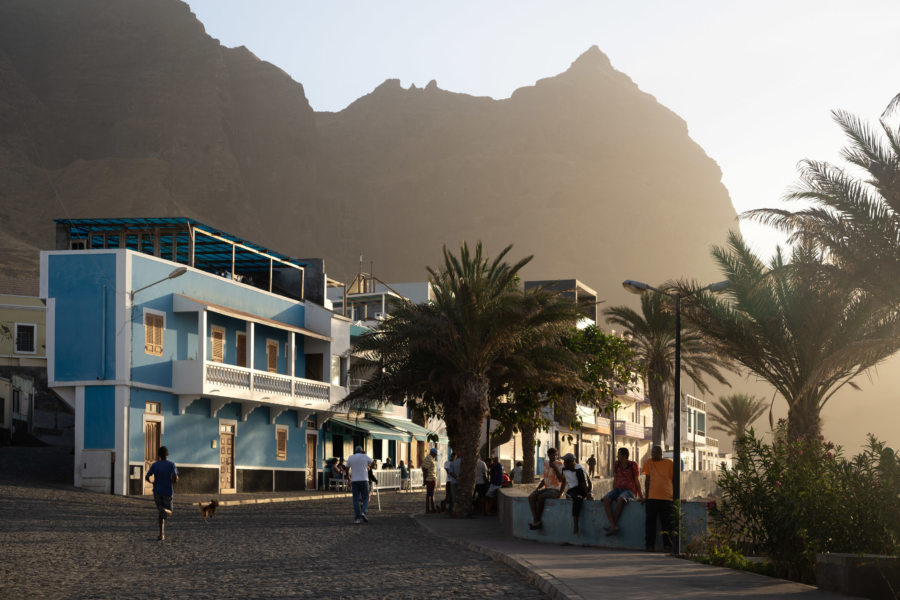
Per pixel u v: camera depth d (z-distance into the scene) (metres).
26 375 53.03
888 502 13.62
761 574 14.18
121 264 34.78
